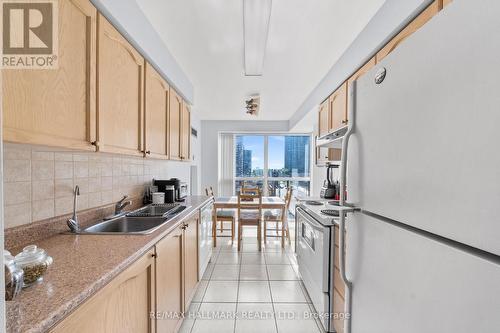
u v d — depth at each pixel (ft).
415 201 2.02
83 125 3.63
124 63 4.78
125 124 4.83
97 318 2.66
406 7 4.22
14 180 3.47
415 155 2.02
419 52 1.98
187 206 7.63
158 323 4.28
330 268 5.79
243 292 7.79
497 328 1.37
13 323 1.85
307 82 9.61
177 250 5.47
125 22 4.55
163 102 6.94
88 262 3.03
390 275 2.34
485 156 1.44
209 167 17.84
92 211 5.17
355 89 3.14
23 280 2.24
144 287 3.86
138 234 4.24
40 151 3.90
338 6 5.08
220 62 7.85
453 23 1.66
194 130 15.90
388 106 2.41
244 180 18.70
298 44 6.64
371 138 2.73
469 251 1.55
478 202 1.49
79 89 3.53
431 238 1.84
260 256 10.94
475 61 1.50
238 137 18.71
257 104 12.24
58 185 4.30
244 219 11.92
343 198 3.28
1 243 1.34
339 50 6.95
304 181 18.78
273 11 5.26
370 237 2.73
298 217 8.87
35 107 2.82
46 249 3.48
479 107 1.48
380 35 5.08
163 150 6.97
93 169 5.34
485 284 1.44
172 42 6.59
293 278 8.77
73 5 3.39
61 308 2.07
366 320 2.79
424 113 1.92
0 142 1.29
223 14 5.38
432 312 1.81
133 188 7.28
